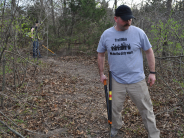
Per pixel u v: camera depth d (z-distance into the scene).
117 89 2.46
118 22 2.20
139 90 2.39
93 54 8.98
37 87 4.72
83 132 2.98
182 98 3.97
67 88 4.84
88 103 4.02
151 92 4.49
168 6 5.66
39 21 4.56
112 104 2.54
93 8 8.63
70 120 3.32
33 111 3.56
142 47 2.38
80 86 5.06
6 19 3.25
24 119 3.29
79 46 8.86
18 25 3.69
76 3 8.44
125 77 2.39
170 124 3.08
